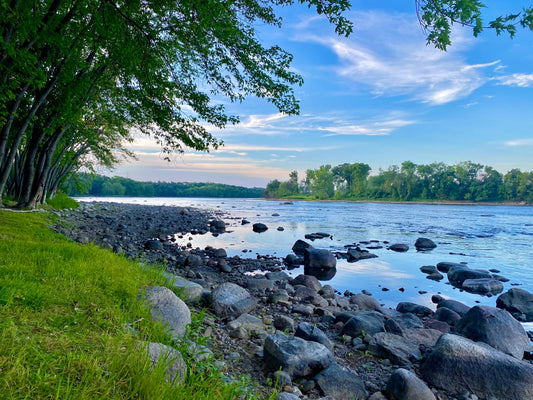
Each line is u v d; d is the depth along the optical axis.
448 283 13.03
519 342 6.41
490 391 4.78
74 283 4.98
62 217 20.81
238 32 11.36
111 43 11.62
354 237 25.27
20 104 15.34
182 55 12.42
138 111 14.48
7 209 16.05
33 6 10.04
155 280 6.73
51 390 2.42
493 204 128.38
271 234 25.97
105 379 2.76
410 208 79.50
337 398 4.43
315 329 6.07
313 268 14.96
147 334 4.17
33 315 3.69
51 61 12.84
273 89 13.07
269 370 4.73
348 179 163.88
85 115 18.91
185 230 25.09
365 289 11.97
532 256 18.41
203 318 6.09
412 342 6.25
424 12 6.12
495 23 5.69
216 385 3.59
